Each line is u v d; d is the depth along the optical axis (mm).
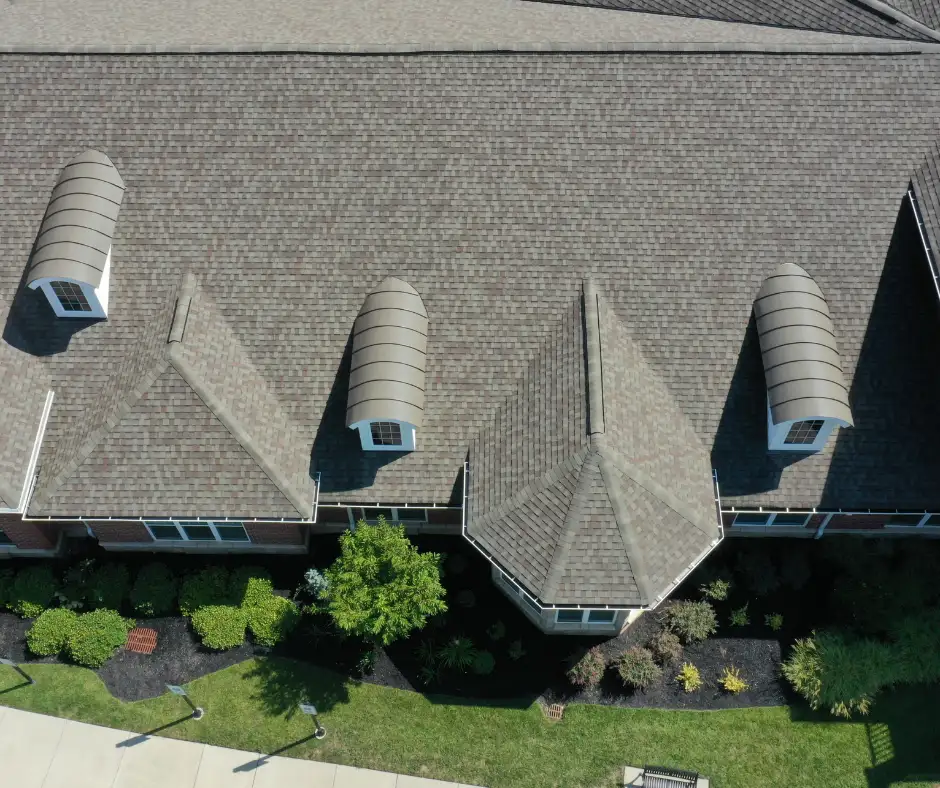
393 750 27312
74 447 27094
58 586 29969
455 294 27969
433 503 27672
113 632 28938
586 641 29094
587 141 28016
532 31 30938
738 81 28031
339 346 28000
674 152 27984
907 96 28078
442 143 28062
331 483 27672
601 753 27203
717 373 27719
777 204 27906
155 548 30641
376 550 26844
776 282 27281
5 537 29812
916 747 27219
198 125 28125
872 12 30484
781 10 32094
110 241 27719
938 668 28094
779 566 30219
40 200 28312
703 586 29578
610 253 27953
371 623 26312
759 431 27531
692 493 26328
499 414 27672
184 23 31812
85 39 29578
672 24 32500
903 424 27469
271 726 27734
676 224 27906
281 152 28109
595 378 25953
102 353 28172
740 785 26609
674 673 28672
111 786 26734
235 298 28109
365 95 28078
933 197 27234
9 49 28219
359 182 28047
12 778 26844
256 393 27688
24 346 28141
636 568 24797
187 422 26609
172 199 28125
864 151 27984
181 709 28062
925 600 29375
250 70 28094
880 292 27750
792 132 28016
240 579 29906
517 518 25672
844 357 27688
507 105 28094
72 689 28438
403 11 33375
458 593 29859
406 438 27266
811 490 27344
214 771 26969
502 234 27969
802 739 27422
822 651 28312
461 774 26906
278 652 29062
